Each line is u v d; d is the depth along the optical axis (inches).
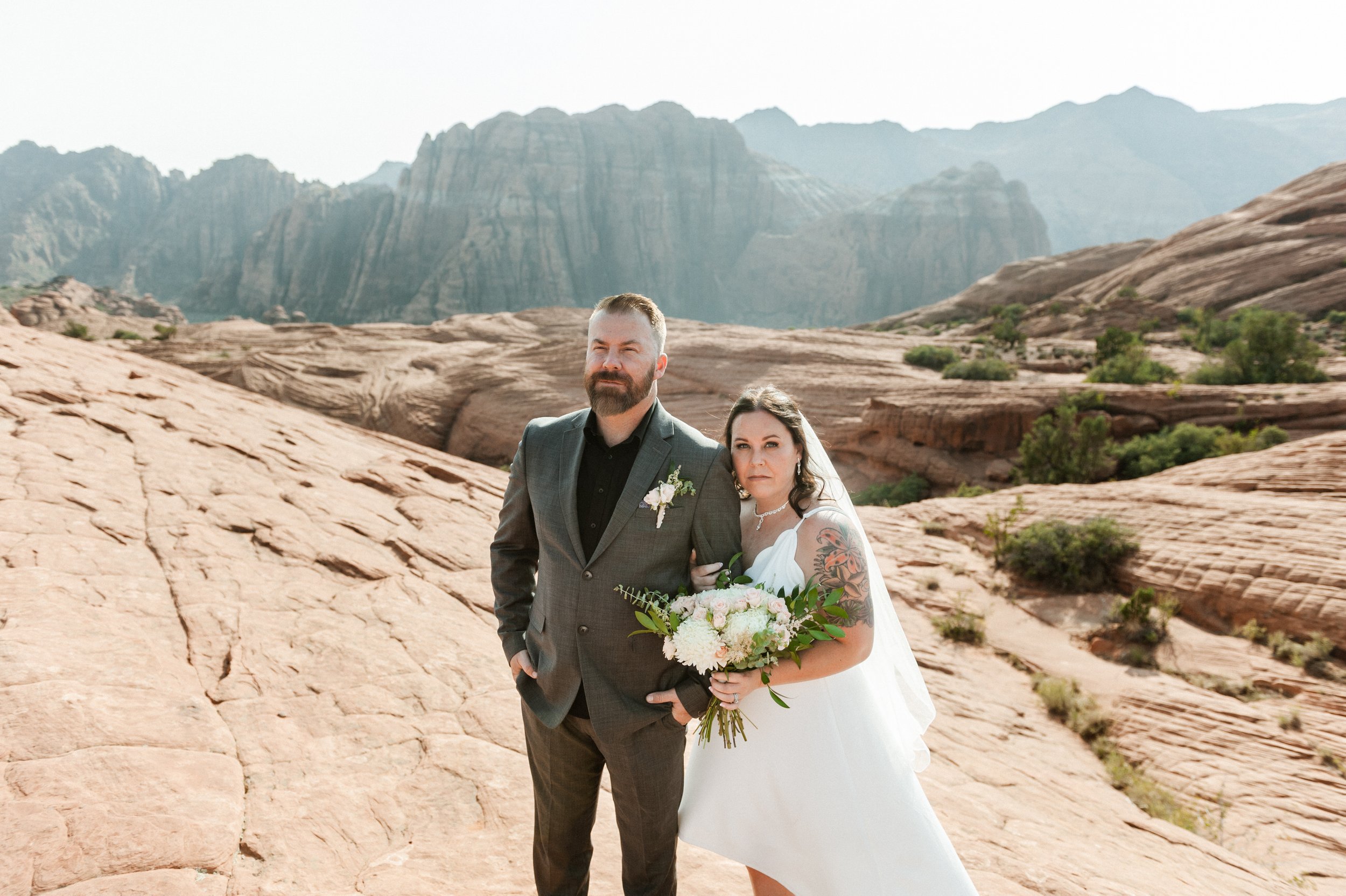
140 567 212.4
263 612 203.9
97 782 112.8
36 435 312.8
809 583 92.0
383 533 305.7
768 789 97.3
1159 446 1318.9
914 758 115.3
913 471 1651.1
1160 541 624.7
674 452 91.0
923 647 495.2
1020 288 4746.6
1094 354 2460.6
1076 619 560.4
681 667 93.0
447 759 145.8
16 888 90.2
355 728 153.4
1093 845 192.7
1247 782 347.9
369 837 118.9
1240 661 470.9
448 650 201.8
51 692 132.7
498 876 112.9
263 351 3095.5
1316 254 3093.0
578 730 93.1
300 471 380.2
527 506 99.3
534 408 2338.8
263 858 107.4
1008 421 1555.1
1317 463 719.1
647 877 95.3
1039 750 355.3
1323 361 1973.4
